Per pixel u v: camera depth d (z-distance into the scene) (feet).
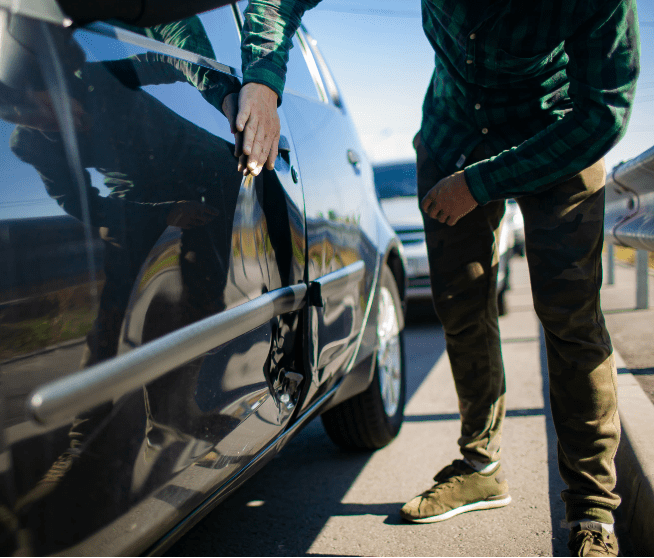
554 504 6.11
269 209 4.52
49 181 2.55
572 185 4.84
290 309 4.66
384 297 8.04
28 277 2.38
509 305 19.93
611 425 4.82
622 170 9.25
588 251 4.83
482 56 4.80
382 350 7.84
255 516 6.34
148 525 2.92
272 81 4.41
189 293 3.32
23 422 2.27
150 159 3.20
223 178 3.88
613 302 14.60
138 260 2.95
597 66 4.27
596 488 4.80
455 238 5.64
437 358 13.79
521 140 5.14
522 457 7.38
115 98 3.04
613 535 4.84
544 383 10.62
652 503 4.84
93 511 2.55
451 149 5.43
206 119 3.91
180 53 4.01
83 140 2.76
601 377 4.77
